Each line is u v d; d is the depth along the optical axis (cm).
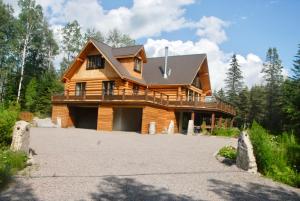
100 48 3148
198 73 3822
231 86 7000
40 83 4459
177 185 903
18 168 962
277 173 1063
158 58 3909
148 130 2788
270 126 4812
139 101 2753
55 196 744
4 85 4769
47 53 5497
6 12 4550
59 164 1088
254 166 1136
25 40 4641
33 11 4672
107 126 2906
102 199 741
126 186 862
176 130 3238
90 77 3328
